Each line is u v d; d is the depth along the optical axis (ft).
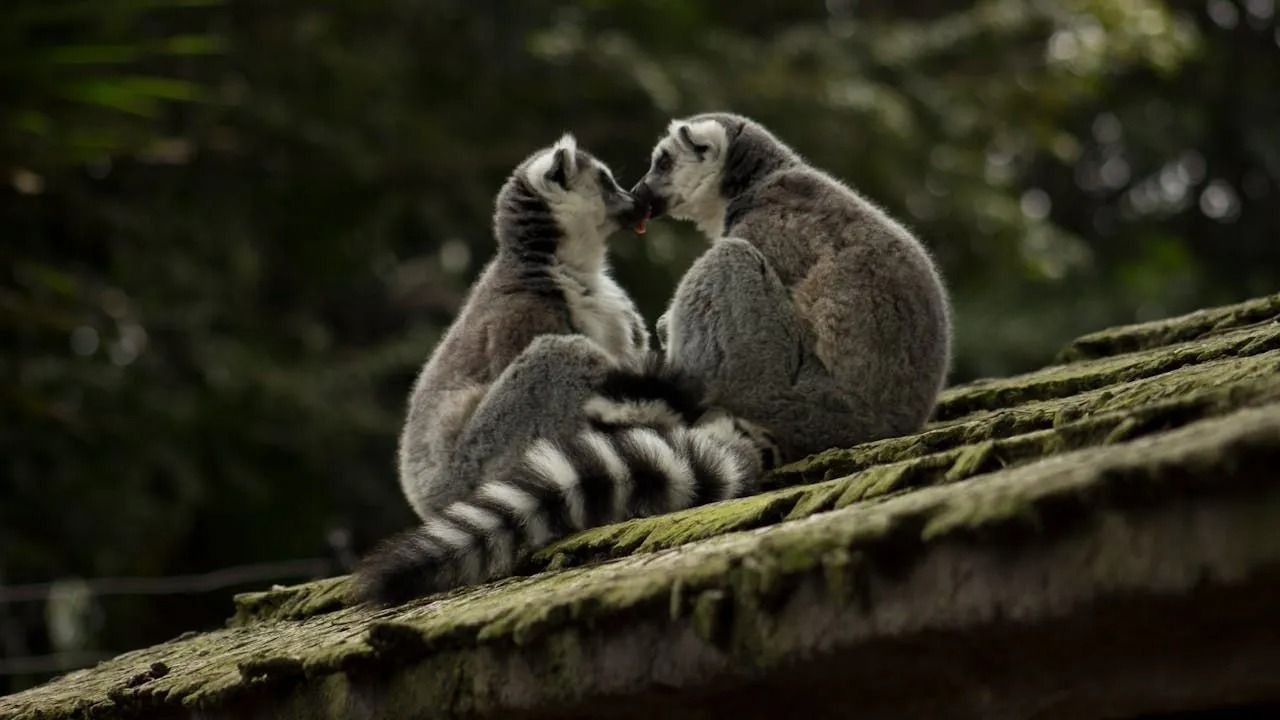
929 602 12.48
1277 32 103.40
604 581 15.69
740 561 13.73
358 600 22.36
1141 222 104.27
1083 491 11.59
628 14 83.05
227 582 38.17
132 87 51.08
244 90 72.79
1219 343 22.29
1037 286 85.66
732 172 28.32
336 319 82.99
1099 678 12.32
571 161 28.71
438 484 26.27
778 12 94.48
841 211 25.81
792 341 25.07
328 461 71.61
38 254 67.51
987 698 12.96
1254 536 10.84
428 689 16.21
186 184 74.49
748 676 13.65
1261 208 104.53
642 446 21.50
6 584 59.62
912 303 24.73
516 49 79.20
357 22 79.61
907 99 82.79
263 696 18.37
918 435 21.90
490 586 19.75
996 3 86.07
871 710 13.65
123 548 63.21
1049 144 86.69
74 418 59.41
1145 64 95.35
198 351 68.03
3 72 48.16
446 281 77.92
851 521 13.57
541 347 25.88
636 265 75.82
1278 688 11.54
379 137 75.56
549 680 14.96
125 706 20.89
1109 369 23.88
